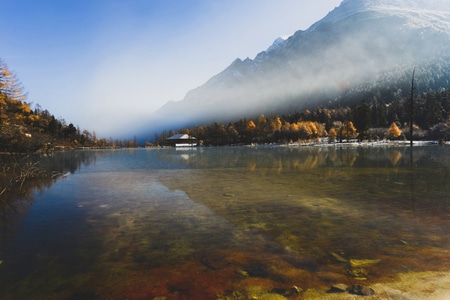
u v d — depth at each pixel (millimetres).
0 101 28172
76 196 9508
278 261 4152
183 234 5457
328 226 5691
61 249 4859
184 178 13438
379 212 6594
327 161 20891
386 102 166500
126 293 3410
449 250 4398
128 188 10914
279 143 89562
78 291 3496
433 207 6918
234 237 5219
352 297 3166
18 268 4168
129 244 5004
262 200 8195
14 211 7617
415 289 3301
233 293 3328
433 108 93500
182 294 3344
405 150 34531
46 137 49156
